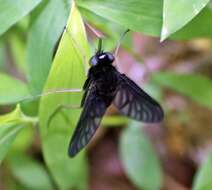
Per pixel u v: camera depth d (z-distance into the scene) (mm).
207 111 222
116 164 215
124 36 148
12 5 133
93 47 156
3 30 133
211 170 150
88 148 217
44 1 136
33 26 137
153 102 139
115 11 133
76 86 135
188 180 212
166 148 216
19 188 179
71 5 136
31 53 138
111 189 211
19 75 203
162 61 233
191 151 217
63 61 132
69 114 140
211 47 238
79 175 160
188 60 236
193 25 137
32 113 148
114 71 137
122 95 141
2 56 190
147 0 133
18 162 174
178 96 220
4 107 188
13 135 140
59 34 136
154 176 173
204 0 124
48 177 174
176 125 219
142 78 203
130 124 175
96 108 135
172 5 124
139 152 174
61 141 144
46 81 134
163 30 124
